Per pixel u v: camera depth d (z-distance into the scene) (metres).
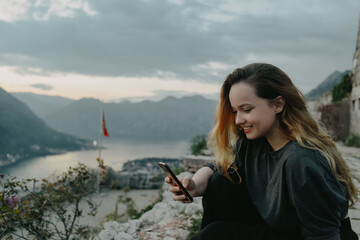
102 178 4.78
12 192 3.62
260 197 1.52
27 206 3.81
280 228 1.42
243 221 1.66
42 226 4.11
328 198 1.26
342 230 1.48
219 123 1.71
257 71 1.41
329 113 18.52
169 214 4.17
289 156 1.32
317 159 1.29
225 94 1.63
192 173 7.29
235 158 1.68
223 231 1.49
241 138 1.71
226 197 1.67
